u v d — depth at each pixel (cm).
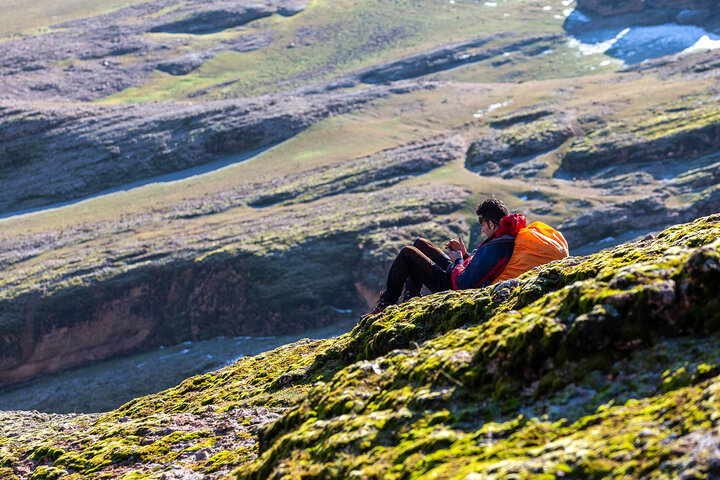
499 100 11525
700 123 8338
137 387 7138
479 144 9669
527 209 7825
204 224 9044
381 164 9731
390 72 14388
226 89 15088
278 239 8062
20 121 12100
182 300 7950
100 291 7938
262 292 7694
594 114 9775
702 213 7138
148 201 10219
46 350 7812
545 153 9138
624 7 15662
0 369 7725
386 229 7750
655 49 14150
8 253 9138
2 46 17700
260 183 10088
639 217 7256
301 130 11562
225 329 7812
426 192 8538
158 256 8219
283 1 19600
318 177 9819
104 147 11669
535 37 15350
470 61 14650
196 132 11681
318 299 7556
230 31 18200
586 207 7631
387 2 19025
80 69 16275
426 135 10619
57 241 9281
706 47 13750
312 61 16225
